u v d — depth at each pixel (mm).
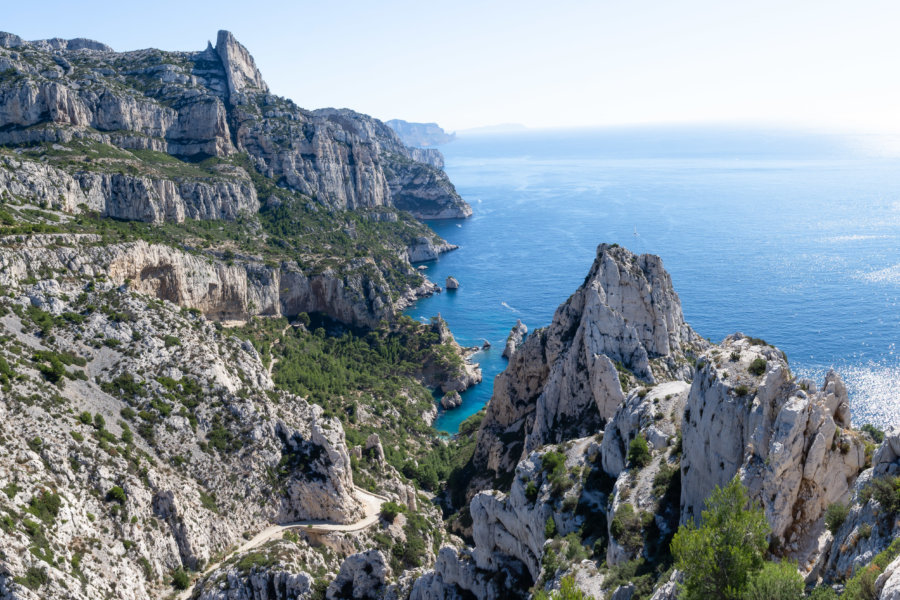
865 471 44531
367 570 78250
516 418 134250
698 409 58875
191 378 106438
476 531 78750
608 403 100000
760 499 48469
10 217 134250
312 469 101688
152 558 82250
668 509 62094
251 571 80062
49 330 102812
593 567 61062
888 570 33281
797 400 49812
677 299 123562
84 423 90625
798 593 38469
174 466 94750
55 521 74438
